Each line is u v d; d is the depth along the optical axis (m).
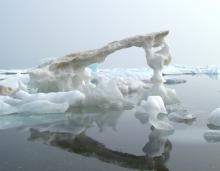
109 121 9.34
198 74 43.78
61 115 10.39
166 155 5.76
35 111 10.50
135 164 5.27
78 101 11.59
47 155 5.86
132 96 15.88
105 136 7.41
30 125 8.77
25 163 5.39
